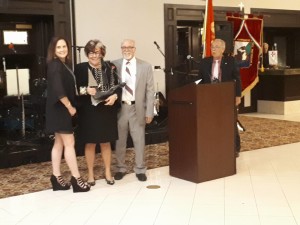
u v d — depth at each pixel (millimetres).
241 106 9953
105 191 4363
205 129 4504
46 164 5590
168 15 8133
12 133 6562
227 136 4703
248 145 6375
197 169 4504
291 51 11062
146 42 7879
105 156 4562
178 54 8461
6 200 4168
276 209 3748
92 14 7211
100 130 4305
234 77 5191
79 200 4117
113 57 7512
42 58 6992
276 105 9820
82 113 4305
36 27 7117
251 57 8945
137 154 4680
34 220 3646
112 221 3576
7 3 6348
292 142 6570
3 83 6715
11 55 6922
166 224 3479
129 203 3994
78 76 4301
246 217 3582
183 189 4352
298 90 9922
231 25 7391
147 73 4539
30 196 4270
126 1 7570
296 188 4309
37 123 6582
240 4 9359
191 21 8609
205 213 3691
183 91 4523
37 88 6535
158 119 7387
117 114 4574
